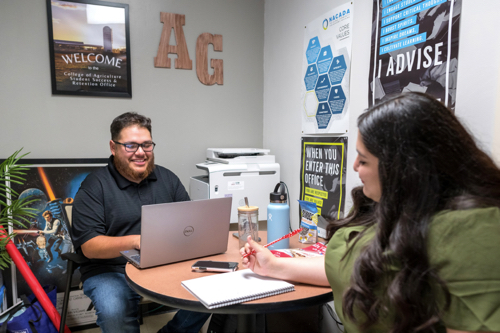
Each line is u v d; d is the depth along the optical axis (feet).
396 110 2.15
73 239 5.05
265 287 3.15
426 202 2.05
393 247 2.08
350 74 5.32
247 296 2.96
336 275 2.73
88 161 6.88
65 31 6.60
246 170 6.59
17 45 6.36
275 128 7.79
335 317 5.32
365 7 4.96
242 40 7.97
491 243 1.80
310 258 3.48
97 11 6.77
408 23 4.23
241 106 8.09
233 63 7.92
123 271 5.26
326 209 5.98
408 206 2.08
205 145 7.82
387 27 4.56
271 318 3.51
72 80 6.71
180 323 5.15
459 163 2.05
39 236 6.53
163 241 3.78
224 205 4.14
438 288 1.92
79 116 6.84
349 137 5.37
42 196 6.58
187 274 3.64
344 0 5.40
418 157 2.06
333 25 5.67
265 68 8.18
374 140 2.23
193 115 7.66
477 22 3.43
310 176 6.46
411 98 2.16
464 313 1.79
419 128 2.05
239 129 8.12
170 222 3.76
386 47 4.58
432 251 1.95
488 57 3.34
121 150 5.22
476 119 3.48
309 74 6.38
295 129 6.95
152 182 5.80
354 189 3.16
